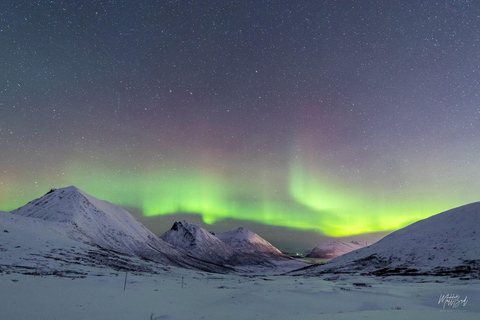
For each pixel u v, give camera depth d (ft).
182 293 89.86
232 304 61.36
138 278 138.82
